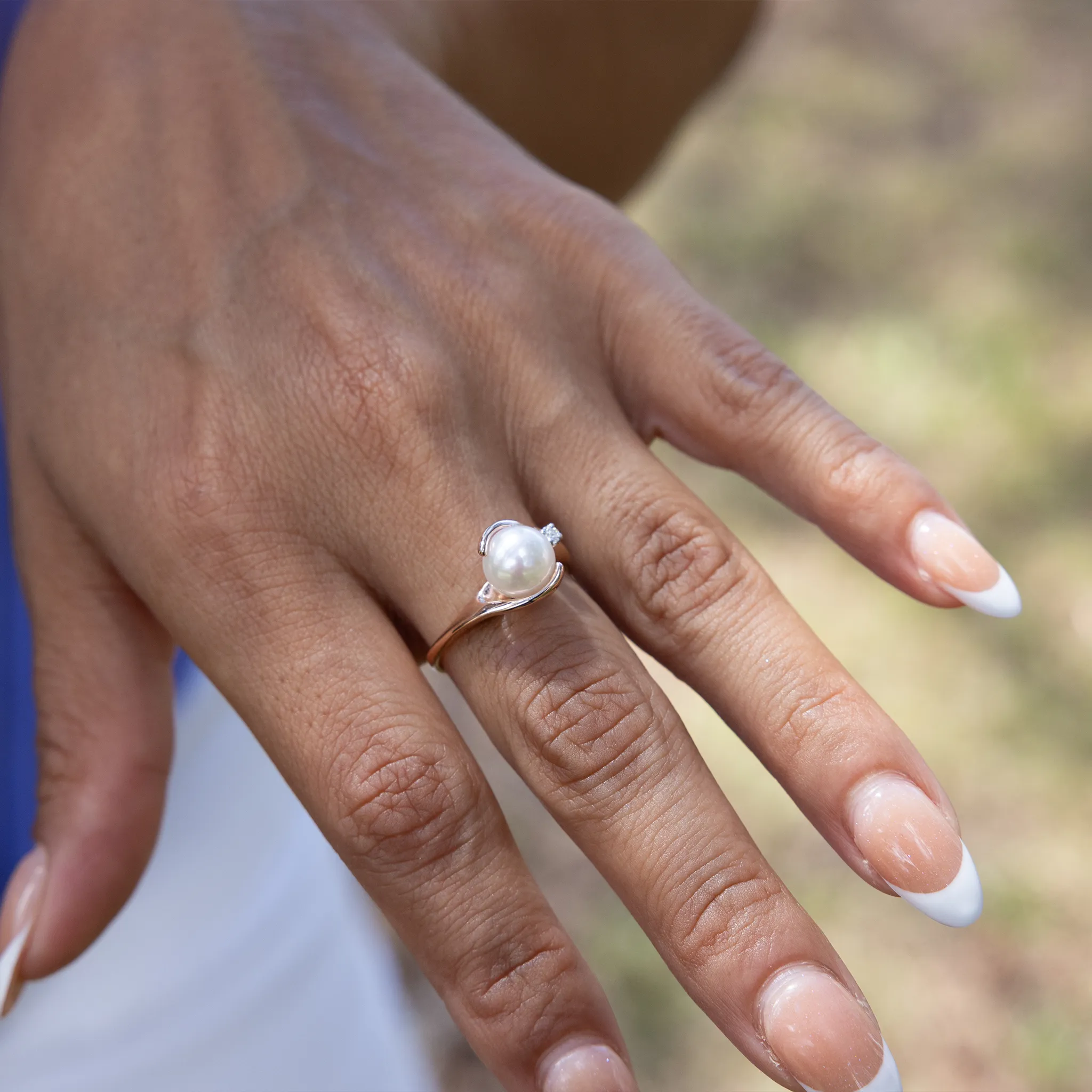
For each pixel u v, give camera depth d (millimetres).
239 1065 342
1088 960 469
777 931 276
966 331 697
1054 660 549
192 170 304
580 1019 279
